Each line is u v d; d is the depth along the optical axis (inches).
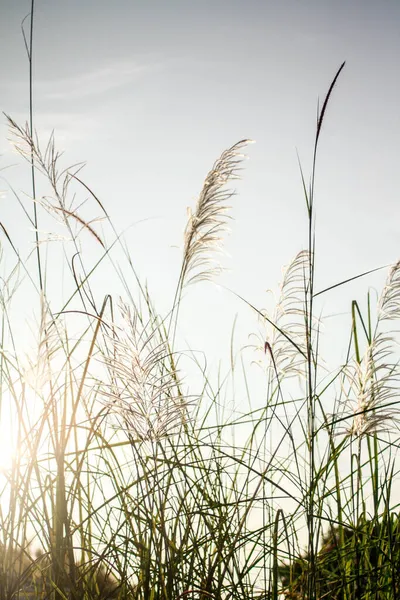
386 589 76.2
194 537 75.7
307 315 78.0
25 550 74.2
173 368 80.3
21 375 75.9
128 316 71.8
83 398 76.9
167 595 72.4
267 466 77.6
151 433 72.2
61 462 73.4
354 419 76.9
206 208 81.4
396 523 78.4
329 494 78.4
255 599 76.2
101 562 75.3
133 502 74.2
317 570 76.1
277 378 81.2
